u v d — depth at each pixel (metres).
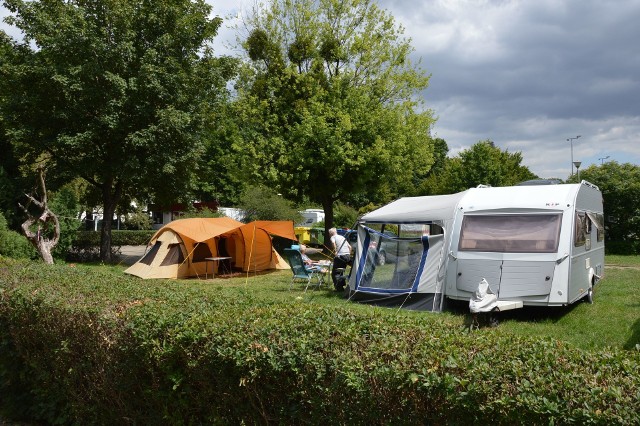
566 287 9.48
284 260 19.91
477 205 10.74
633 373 2.70
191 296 5.18
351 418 2.92
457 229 10.68
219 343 3.53
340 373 2.98
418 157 23.64
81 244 23.91
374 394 2.86
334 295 12.59
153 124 21.41
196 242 16.61
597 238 12.70
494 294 9.56
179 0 23.23
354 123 21.97
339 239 13.16
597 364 2.88
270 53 23.66
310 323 3.72
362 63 23.67
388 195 47.44
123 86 20.44
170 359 3.74
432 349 3.16
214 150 46.03
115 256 25.17
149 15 21.84
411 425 2.73
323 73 23.42
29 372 5.21
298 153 21.70
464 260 10.31
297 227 29.58
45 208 12.40
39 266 7.75
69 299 5.00
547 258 9.66
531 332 8.70
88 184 26.16
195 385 3.68
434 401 2.69
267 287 14.33
